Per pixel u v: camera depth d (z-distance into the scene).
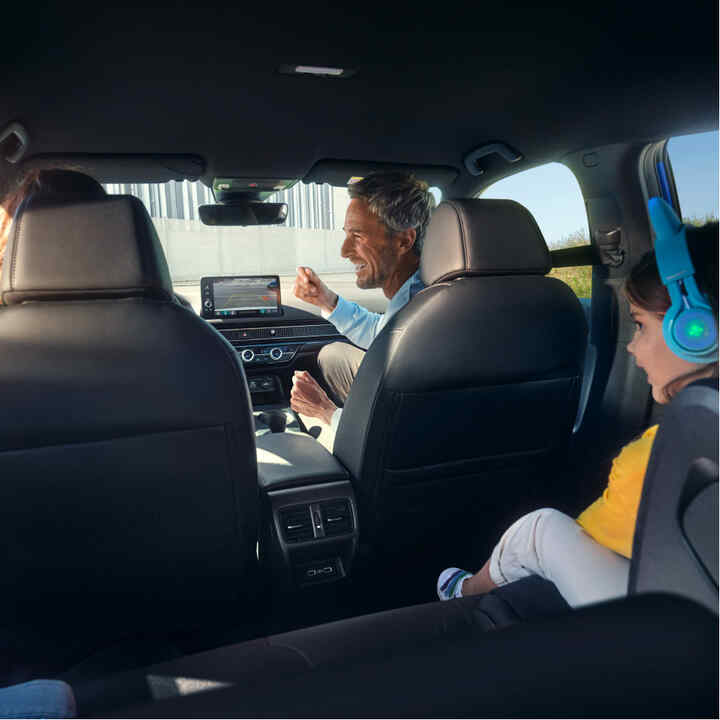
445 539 1.81
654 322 0.97
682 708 0.31
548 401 1.63
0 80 1.95
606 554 1.10
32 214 1.09
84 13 1.60
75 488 1.19
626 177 2.39
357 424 1.56
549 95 2.19
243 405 1.26
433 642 0.34
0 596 1.26
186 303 1.41
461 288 1.38
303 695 0.30
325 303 2.35
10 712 0.81
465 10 1.63
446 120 2.43
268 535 1.59
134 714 0.29
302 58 1.89
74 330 1.10
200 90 2.09
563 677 0.31
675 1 1.60
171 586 1.41
